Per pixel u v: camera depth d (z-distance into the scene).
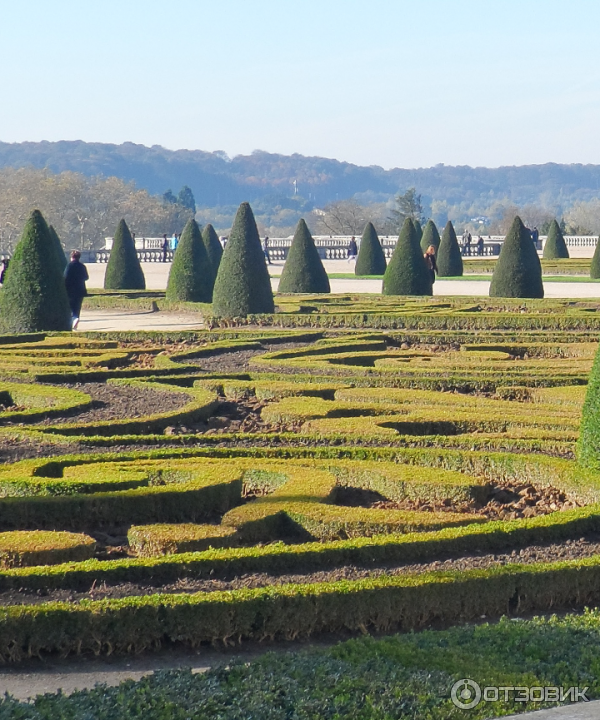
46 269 33.66
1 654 9.10
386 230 187.88
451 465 15.73
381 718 6.75
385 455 15.96
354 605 9.73
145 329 37.47
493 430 18.27
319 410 19.20
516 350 28.53
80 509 13.16
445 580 10.07
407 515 12.73
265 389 21.69
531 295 45.56
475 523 12.54
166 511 13.45
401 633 9.77
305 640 9.65
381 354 26.70
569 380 22.41
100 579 10.66
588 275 72.94
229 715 6.73
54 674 8.92
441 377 22.80
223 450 16.06
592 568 10.70
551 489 14.84
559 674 7.51
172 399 21.41
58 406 20.02
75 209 166.00
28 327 33.41
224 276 38.75
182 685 7.21
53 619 9.16
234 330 33.41
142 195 183.50
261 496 14.01
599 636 8.47
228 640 9.54
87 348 29.56
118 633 9.27
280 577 10.91
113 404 21.02
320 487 13.88
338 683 7.25
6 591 10.40
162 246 108.50
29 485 13.74
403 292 47.72
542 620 9.05
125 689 7.20
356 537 12.53
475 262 82.69
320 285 50.91
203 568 10.93
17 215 154.38
